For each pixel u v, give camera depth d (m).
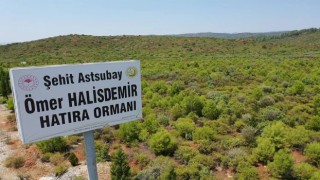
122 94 6.15
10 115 19.58
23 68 5.00
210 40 109.50
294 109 18.28
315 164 11.01
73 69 5.50
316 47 92.25
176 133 14.13
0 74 28.25
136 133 13.79
